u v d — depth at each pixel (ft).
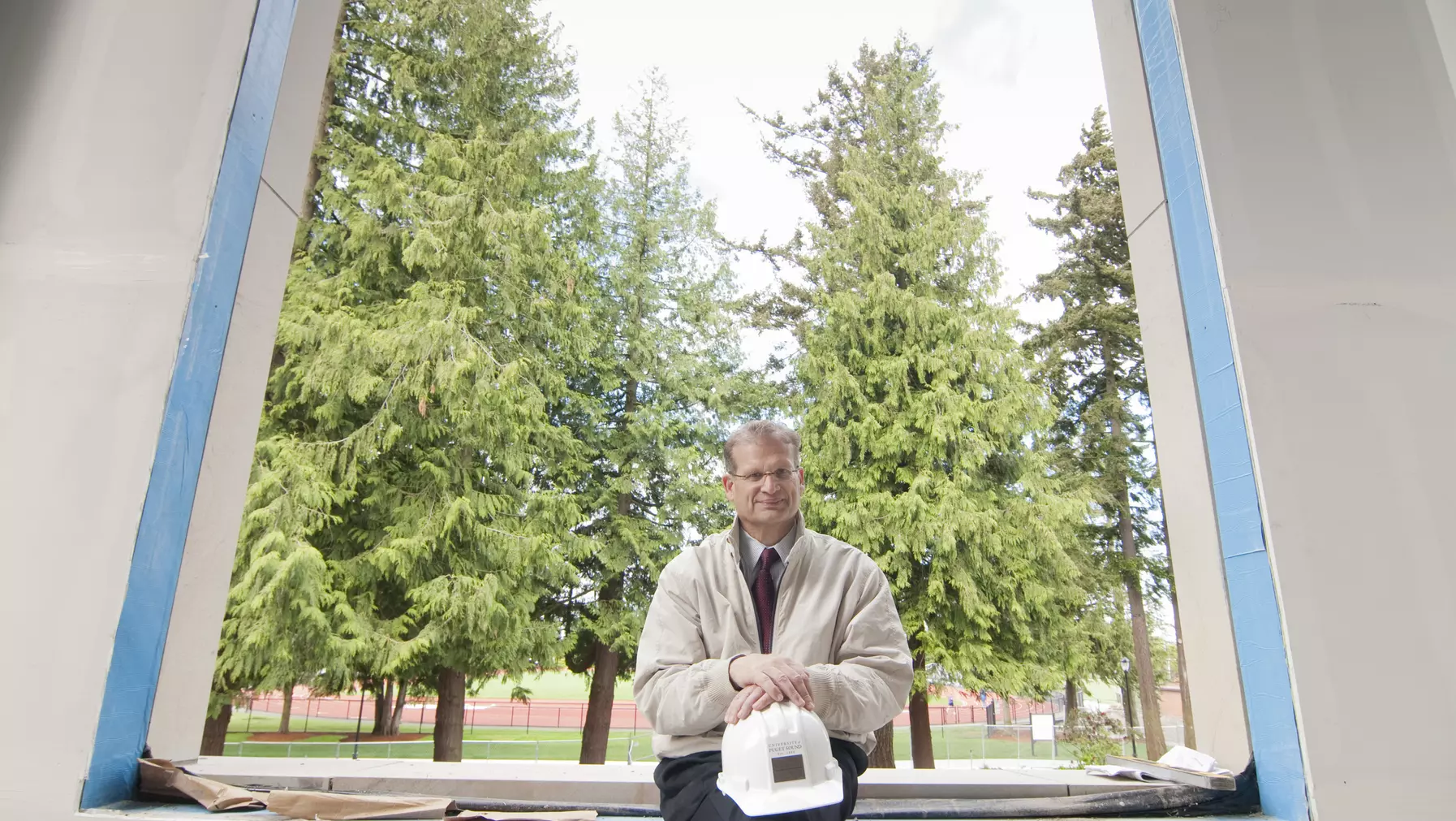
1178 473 7.38
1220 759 6.73
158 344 6.15
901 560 36.35
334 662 28.37
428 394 31.22
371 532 31.99
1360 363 6.43
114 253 6.39
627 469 42.16
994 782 7.09
